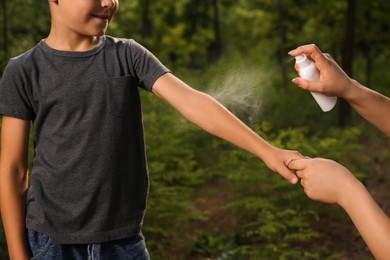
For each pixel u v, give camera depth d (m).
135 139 2.16
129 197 2.15
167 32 22.41
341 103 10.70
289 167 1.68
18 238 2.09
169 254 5.52
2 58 7.98
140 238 2.22
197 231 6.08
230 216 6.46
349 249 5.50
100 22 1.98
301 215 6.08
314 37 14.48
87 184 2.08
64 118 2.06
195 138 8.03
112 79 2.07
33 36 11.91
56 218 2.10
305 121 11.04
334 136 9.79
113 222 2.13
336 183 1.56
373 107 1.88
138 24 21.27
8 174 2.10
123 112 2.10
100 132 2.07
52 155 2.08
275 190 5.98
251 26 22.30
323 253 5.41
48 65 2.07
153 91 2.07
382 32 13.43
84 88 2.06
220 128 1.85
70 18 1.98
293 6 15.39
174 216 5.73
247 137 1.80
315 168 1.60
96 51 2.09
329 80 1.83
